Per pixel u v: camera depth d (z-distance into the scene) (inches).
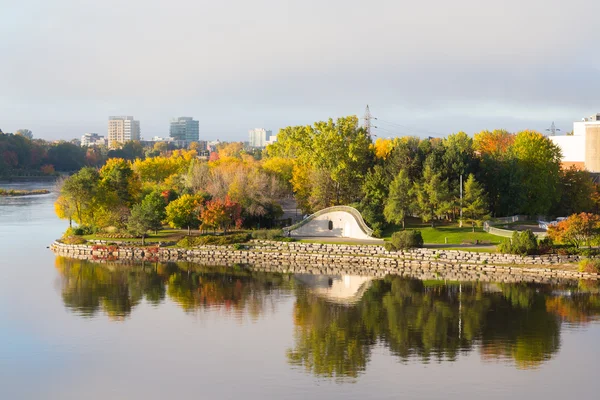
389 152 6924.2
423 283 4594.0
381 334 3511.3
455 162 6053.2
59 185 6663.4
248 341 3415.4
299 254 5413.4
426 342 3371.1
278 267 5246.1
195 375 2979.8
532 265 4793.3
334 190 6422.2
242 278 4830.2
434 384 2859.3
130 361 3149.6
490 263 4899.1
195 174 6825.8
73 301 4170.8
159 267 5246.1
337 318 3794.3
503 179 6082.7
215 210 5733.3
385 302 4116.6
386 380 2908.5
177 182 7175.2
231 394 2783.0
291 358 3171.8
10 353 3253.0
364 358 3166.8
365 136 6811.0
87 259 5565.9
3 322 3727.9
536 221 6048.2
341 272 5009.8
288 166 7480.3
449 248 5172.2
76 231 6200.8
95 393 2805.1
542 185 6131.9
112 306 4055.1
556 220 6008.9
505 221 5885.8
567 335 3444.9
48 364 3115.2
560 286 4421.8
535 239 4894.2
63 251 5851.4
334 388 2829.7
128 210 6299.2
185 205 5880.9
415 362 3110.2
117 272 5027.1
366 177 6264.8
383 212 5880.9
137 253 5674.2
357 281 4697.3
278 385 2864.2
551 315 3777.1
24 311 3944.4
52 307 4030.5
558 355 3176.7
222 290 4466.0
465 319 3737.7
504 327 3590.1
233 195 6195.9
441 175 5910.4
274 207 6402.6
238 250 5556.1
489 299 4141.2
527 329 3548.2
